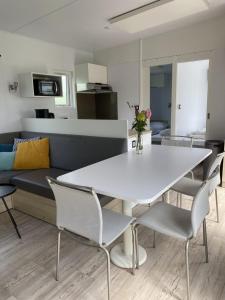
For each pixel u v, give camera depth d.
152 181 1.51
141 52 4.54
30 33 3.77
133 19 3.17
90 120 2.81
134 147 2.66
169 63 4.28
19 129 3.89
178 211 1.71
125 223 1.57
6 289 1.62
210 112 3.98
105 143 2.60
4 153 3.08
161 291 1.56
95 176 1.64
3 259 1.94
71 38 4.13
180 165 1.87
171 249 2.01
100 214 1.29
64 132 3.14
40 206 2.53
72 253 1.99
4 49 3.61
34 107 4.11
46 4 2.78
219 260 1.85
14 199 2.78
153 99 5.80
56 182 1.35
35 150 3.07
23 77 3.77
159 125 5.47
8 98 3.72
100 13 3.08
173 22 3.70
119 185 1.45
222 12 3.39
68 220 1.47
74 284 1.65
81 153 2.80
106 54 5.06
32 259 1.93
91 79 4.71
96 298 1.52
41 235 2.28
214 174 1.52
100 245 1.37
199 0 2.66
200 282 1.63
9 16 3.09
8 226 2.45
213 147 3.41
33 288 1.62
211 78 3.88
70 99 4.91
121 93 5.02
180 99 4.53
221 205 2.77
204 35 3.81
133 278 1.69
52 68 4.40
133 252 1.71
